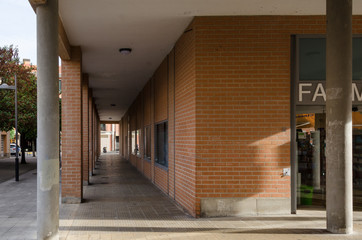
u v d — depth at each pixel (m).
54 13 5.41
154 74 13.25
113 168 21.83
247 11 7.00
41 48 5.31
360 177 7.78
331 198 5.93
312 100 7.30
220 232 6.01
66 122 9.44
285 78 7.27
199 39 7.21
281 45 7.27
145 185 13.09
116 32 8.27
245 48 7.24
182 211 7.98
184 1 6.43
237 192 7.19
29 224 7.06
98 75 13.83
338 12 5.88
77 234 6.00
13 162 31.09
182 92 8.39
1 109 22.84
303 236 5.69
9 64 22.97
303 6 6.77
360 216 7.16
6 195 11.38
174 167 9.45
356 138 7.75
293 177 7.27
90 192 11.25
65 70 9.49
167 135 10.70
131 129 25.72
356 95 7.42
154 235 5.89
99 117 40.97
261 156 7.22
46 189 5.23
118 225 6.65
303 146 7.70
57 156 5.40
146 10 6.88
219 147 7.20
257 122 7.23
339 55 5.87
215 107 7.20
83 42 9.11
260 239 5.55
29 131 26.94
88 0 6.36
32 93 25.03
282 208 7.22
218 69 7.21
